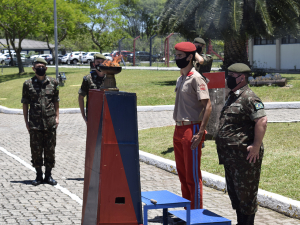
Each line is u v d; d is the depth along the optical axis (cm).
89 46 8119
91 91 382
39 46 6456
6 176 712
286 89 1581
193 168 466
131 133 357
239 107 413
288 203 501
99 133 356
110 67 371
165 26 1962
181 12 1795
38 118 644
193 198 470
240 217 436
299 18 1769
